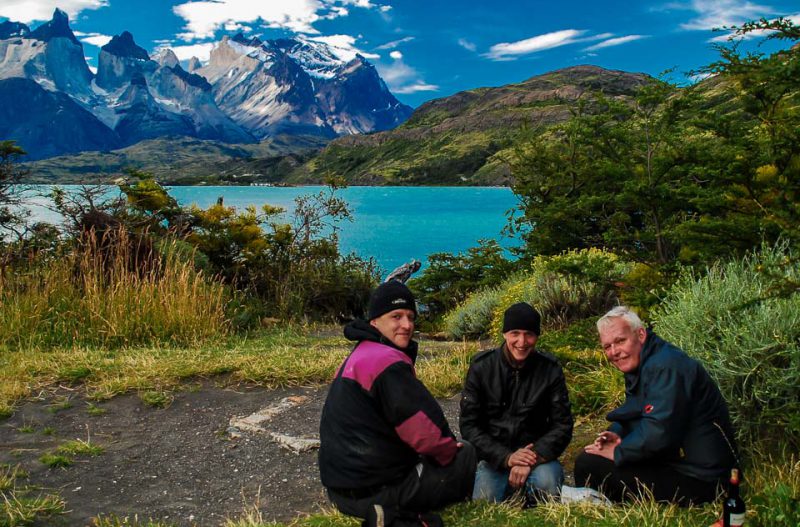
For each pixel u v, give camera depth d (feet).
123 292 30.94
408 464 10.55
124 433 18.65
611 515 11.44
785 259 15.20
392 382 10.00
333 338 35.68
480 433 13.34
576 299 30.96
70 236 35.65
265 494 14.93
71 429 18.78
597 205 34.27
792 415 12.76
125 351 27.22
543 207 42.50
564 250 38.96
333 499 10.84
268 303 44.45
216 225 45.93
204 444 17.93
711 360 14.44
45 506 13.55
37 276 31.86
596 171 35.32
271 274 47.24
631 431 12.64
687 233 21.01
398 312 10.52
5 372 23.07
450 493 10.62
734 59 19.71
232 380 23.76
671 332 16.17
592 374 20.56
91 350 27.68
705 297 15.49
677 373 11.43
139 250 35.40
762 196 21.45
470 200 413.59
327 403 10.79
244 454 17.28
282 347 29.60
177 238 42.04
